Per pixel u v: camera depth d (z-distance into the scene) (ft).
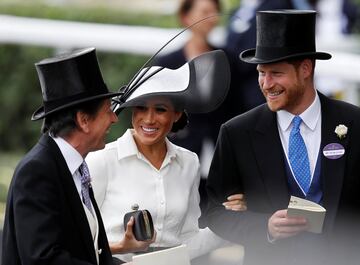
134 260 30.89
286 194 33.30
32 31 58.65
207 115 45.68
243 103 45.91
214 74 33.81
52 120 29.78
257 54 32.94
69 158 29.84
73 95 29.50
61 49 59.26
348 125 33.22
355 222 33.09
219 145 34.12
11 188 29.68
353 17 60.03
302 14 32.55
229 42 46.09
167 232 33.83
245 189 33.83
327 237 33.06
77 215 29.58
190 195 34.47
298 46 32.58
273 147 33.45
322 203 33.09
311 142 33.32
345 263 33.19
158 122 32.94
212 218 34.24
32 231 28.86
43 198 29.12
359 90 50.85
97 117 29.86
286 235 32.14
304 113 33.24
